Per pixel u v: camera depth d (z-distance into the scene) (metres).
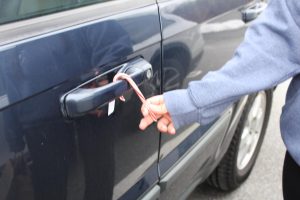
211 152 2.14
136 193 1.58
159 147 1.68
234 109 2.32
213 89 1.19
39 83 1.07
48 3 1.19
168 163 1.77
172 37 1.60
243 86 1.17
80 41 1.19
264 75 1.17
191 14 1.73
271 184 2.83
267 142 3.28
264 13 1.21
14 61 1.02
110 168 1.39
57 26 1.15
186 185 1.96
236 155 2.55
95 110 1.24
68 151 1.19
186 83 1.78
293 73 1.18
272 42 1.16
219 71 1.21
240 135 2.53
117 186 1.45
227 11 2.11
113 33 1.30
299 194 1.45
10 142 1.02
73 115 1.16
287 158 1.45
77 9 1.27
